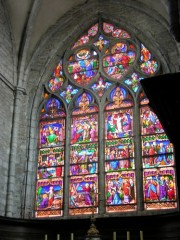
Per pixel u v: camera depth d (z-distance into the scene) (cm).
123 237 1728
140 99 2014
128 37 2178
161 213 1755
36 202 1956
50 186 1970
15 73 2150
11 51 2158
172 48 2005
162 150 1873
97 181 1911
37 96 2170
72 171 1969
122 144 1947
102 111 2045
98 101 2069
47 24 2252
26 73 2175
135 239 1711
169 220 1664
